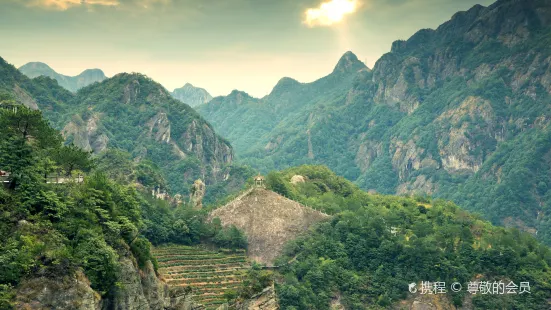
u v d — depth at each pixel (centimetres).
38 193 9744
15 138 10444
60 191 10419
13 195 9612
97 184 11488
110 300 9775
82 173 12562
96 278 9469
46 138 11994
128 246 10888
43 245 8838
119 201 12119
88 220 10281
